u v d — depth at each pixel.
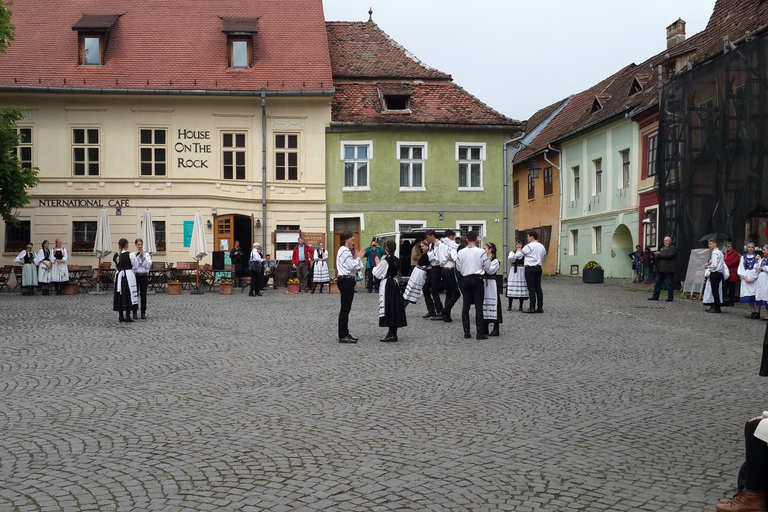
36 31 30.03
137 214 28.34
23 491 4.75
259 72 29.41
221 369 9.49
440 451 5.73
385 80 32.06
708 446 5.93
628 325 14.59
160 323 14.62
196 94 28.20
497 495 4.74
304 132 29.39
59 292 23.88
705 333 13.41
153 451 5.70
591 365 9.88
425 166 30.23
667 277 20.69
